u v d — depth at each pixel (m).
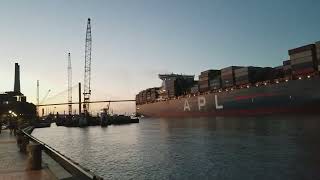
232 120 105.50
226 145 44.53
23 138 23.05
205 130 77.81
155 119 173.62
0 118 79.31
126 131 96.19
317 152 33.88
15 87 130.75
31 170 15.10
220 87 118.38
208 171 26.52
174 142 53.12
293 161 29.23
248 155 34.22
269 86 96.88
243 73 107.12
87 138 71.62
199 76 130.50
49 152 23.88
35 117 140.25
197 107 132.50
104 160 35.16
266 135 55.81
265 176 23.81
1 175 13.91
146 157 36.38
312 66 82.88
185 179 24.05
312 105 84.25
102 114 144.75
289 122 78.88
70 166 16.41
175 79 153.38
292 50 88.38
